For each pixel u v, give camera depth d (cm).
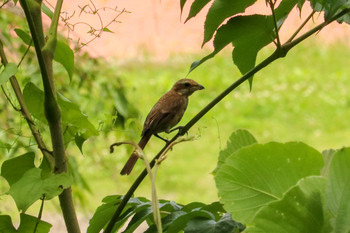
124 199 317
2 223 320
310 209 229
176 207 329
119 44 3566
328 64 3806
